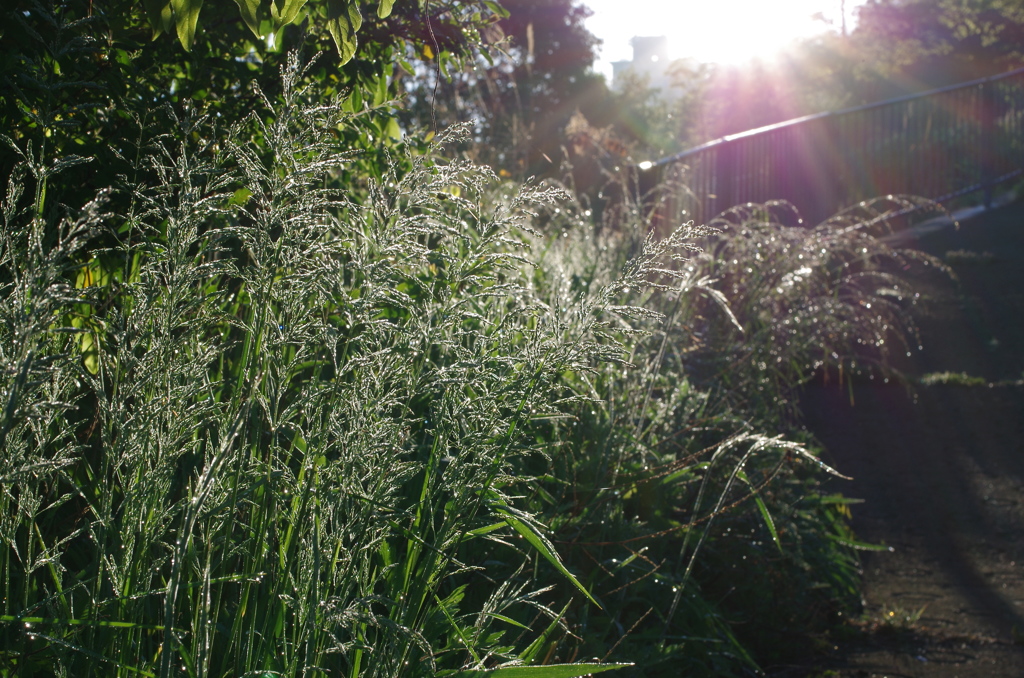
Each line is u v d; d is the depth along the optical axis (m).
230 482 1.56
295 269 1.64
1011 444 5.43
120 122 2.49
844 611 3.55
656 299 4.05
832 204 10.22
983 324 7.81
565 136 7.90
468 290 1.99
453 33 3.21
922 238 11.07
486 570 2.54
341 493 1.55
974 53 33.50
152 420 1.47
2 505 1.44
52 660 1.56
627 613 2.87
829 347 5.75
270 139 1.60
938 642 3.27
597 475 2.83
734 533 3.55
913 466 5.16
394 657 1.59
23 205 2.30
